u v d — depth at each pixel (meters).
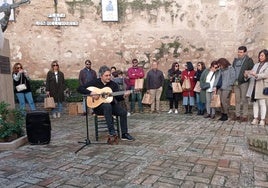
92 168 3.43
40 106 9.32
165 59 10.27
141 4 10.23
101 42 10.26
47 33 10.12
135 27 10.27
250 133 5.22
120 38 10.27
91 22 10.24
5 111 4.84
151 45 10.27
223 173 3.14
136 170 3.32
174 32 10.25
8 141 4.66
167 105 9.21
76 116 8.47
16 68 7.79
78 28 10.22
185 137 5.01
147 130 5.79
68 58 10.23
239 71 6.51
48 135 4.79
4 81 5.43
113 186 2.86
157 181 2.97
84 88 4.77
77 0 10.12
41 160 3.81
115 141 4.64
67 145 4.64
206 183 2.88
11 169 3.46
